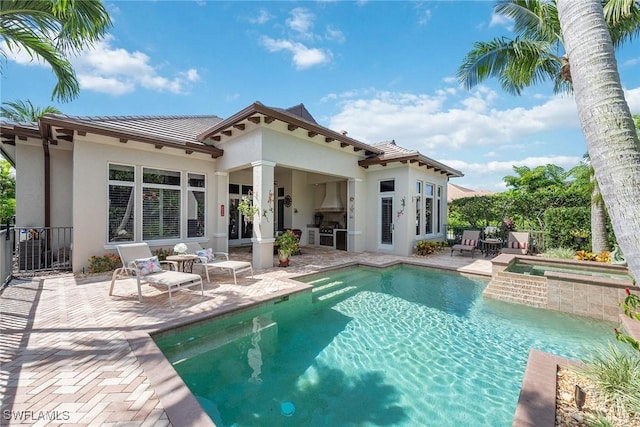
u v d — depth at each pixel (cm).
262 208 944
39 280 770
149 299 622
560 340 505
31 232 899
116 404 281
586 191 1056
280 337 521
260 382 383
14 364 354
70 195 1020
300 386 375
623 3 620
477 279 919
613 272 847
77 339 425
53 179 989
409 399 349
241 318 584
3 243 699
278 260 1084
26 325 475
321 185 1688
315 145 1127
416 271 1025
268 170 955
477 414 322
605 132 229
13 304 579
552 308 652
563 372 347
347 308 665
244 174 1584
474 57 944
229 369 415
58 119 754
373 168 1370
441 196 1602
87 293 660
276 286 738
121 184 923
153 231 992
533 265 955
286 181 1612
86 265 853
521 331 542
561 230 1191
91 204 861
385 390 367
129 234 942
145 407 278
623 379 303
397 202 1290
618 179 221
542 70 958
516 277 737
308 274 885
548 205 1356
